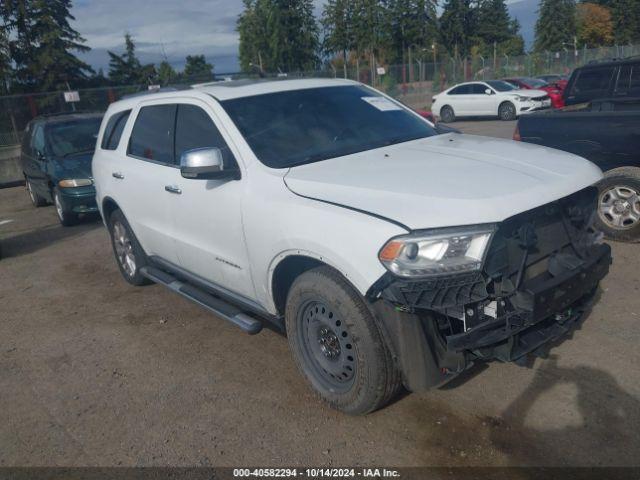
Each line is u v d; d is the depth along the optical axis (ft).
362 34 174.09
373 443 10.26
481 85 72.79
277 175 11.68
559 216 10.57
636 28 239.50
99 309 17.92
